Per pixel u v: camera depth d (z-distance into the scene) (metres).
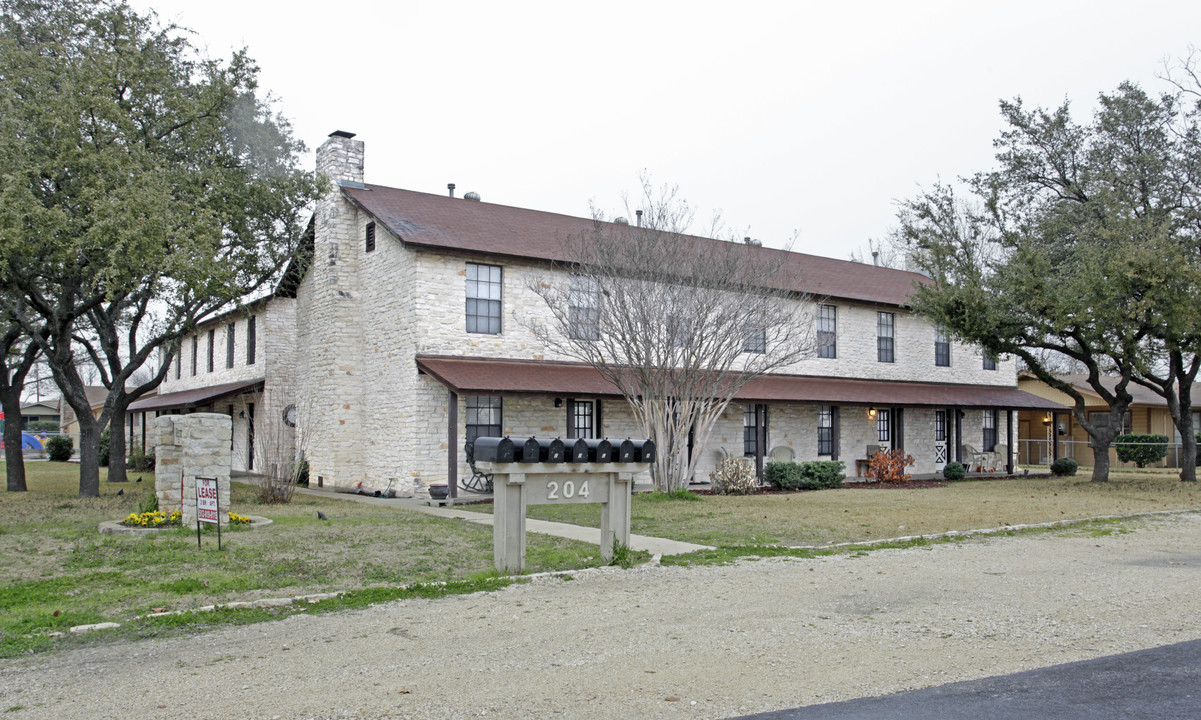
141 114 19.38
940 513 16.39
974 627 7.25
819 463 23.94
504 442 9.60
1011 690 5.53
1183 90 26.77
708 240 22.27
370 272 22.91
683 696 5.46
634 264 18.89
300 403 24.80
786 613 7.81
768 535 13.23
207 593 8.80
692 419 19.91
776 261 21.25
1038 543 12.45
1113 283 22.02
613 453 10.39
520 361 21.66
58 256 16.23
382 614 7.83
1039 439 38.06
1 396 22.19
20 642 6.93
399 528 13.77
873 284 31.03
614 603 8.27
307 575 9.73
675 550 11.49
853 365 28.58
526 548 11.59
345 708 5.26
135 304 23.69
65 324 19.03
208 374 33.53
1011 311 24.00
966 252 25.34
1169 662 6.15
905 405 26.86
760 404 24.42
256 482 24.42
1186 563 10.62
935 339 31.25
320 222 24.02
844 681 5.75
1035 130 28.67
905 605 8.13
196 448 13.66
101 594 8.71
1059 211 26.53
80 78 17.38
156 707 5.32
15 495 20.22
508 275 21.81
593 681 5.78
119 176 16.94
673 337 19.02
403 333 20.98
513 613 7.84
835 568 10.23
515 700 5.39
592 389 20.66
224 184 20.14
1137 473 31.48
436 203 24.31
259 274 22.27
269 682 5.80
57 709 5.32
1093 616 7.65
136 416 38.81
